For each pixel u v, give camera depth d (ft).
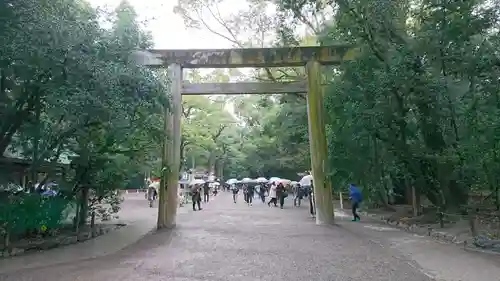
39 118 34.37
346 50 49.93
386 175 61.11
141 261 28.12
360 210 71.51
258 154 165.17
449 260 27.66
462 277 23.02
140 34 43.47
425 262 27.25
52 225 36.68
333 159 58.39
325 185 50.44
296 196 92.79
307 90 51.34
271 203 100.17
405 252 31.14
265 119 112.06
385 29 40.83
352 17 41.63
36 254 31.22
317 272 24.34
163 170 46.88
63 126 36.09
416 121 43.86
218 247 33.68
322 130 50.52
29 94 31.42
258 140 151.53
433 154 42.60
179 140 48.73
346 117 50.85
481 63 36.19
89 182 41.86
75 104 28.84
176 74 49.34
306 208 82.28
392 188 67.46
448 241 35.88
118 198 50.62
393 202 72.38
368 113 44.06
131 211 75.61
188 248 33.45
